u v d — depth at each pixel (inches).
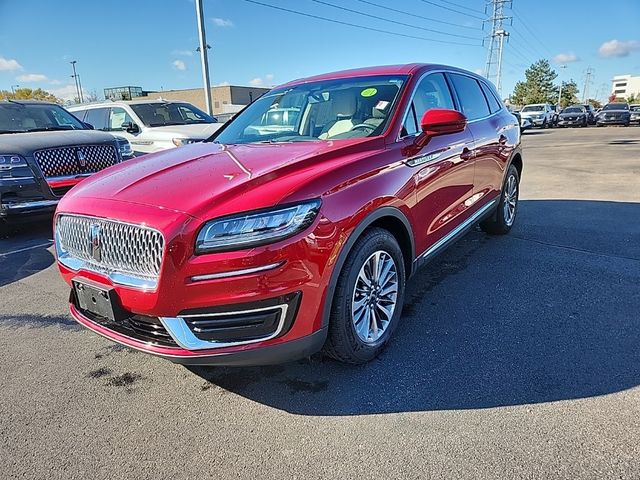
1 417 97.6
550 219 242.8
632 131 987.3
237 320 85.9
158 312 86.7
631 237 203.9
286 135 134.0
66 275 106.1
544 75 3238.2
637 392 95.2
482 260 180.4
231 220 83.7
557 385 98.8
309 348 93.2
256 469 80.0
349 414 93.4
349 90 138.4
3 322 144.9
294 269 86.6
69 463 83.4
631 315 129.4
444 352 114.3
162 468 81.4
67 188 247.3
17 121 299.1
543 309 135.6
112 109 394.6
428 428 87.8
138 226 87.0
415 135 125.9
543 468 76.4
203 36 639.8
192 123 398.0
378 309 112.7
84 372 114.6
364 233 103.8
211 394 103.1
